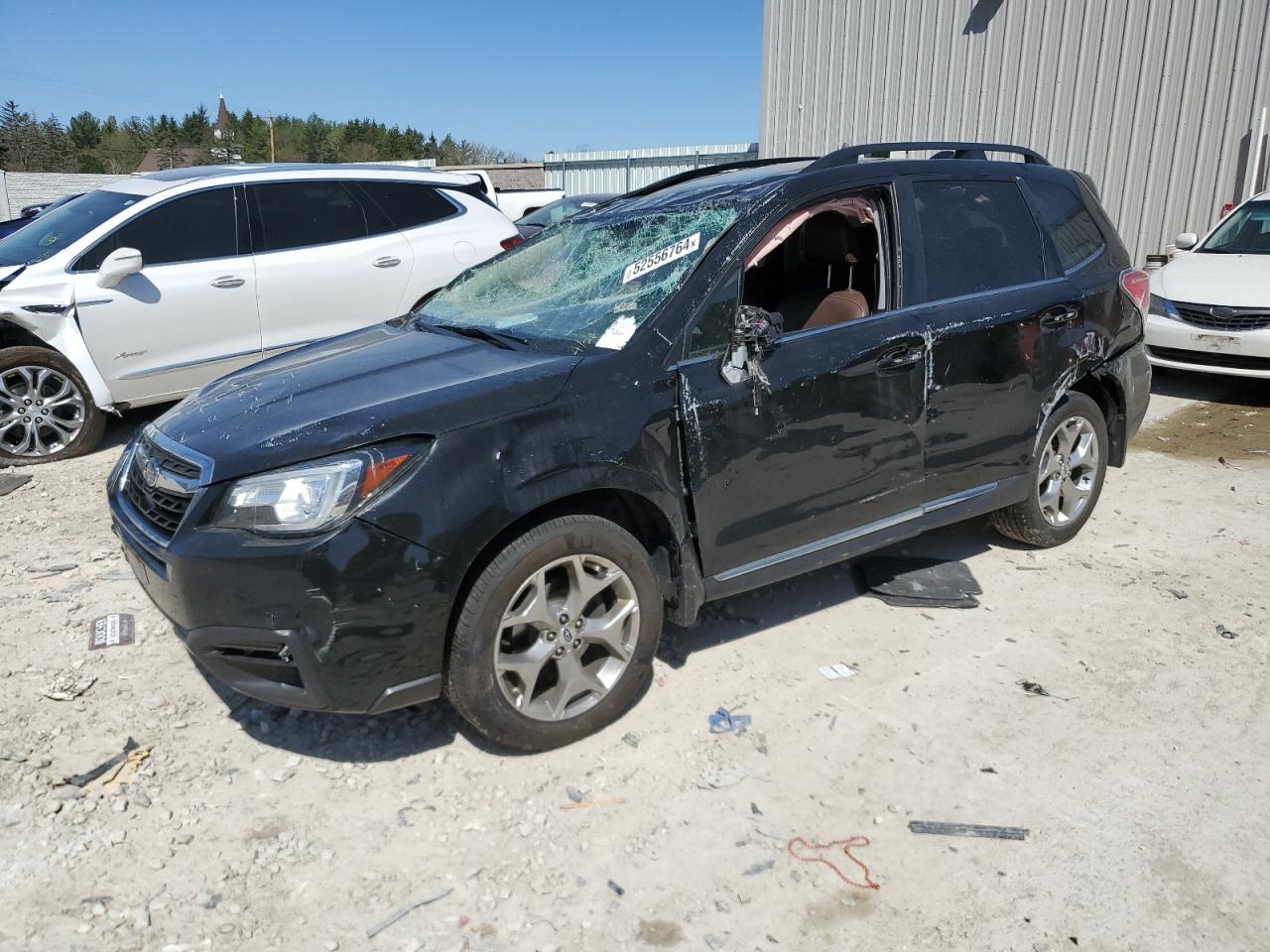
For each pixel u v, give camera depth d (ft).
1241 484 17.87
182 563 8.64
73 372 20.49
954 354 12.03
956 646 11.96
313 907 7.92
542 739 9.68
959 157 13.64
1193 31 33.01
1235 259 25.26
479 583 8.95
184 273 20.97
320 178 22.99
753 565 10.87
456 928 7.68
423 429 8.77
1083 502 14.80
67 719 10.57
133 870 8.34
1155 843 8.45
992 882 8.06
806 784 9.36
